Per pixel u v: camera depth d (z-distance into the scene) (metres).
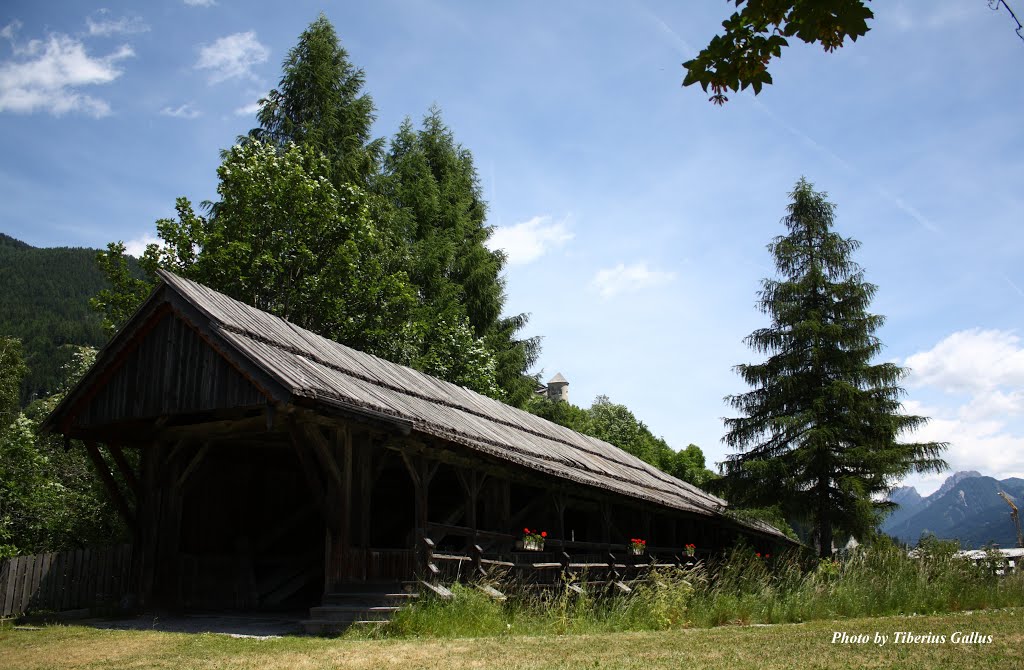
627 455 27.66
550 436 20.06
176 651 8.08
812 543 25.86
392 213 31.02
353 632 9.30
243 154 24.67
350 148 30.52
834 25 4.42
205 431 12.73
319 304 24.89
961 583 14.29
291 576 14.34
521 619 10.68
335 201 25.44
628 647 8.06
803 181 26.47
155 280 23.81
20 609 12.52
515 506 18.34
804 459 23.17
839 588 13.45
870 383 24.30
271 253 24.31
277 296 24.67
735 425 25.53
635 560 18.38
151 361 12.28
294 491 15.84
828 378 24.62
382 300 26.42
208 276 23.45
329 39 31.23
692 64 4.76
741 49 4.67
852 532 23.31
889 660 6.98
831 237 25.59
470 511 13.05
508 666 6.86
